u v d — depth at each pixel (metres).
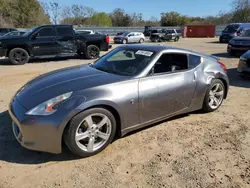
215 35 39.28
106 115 3.05
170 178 2.65
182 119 4.18
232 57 11.93
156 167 2.85
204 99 4.27
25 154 3.08
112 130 3.16
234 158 3.04
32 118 2.73
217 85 4.43
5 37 9.95
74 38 11.05
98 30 37.66
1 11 41.28
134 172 2.76
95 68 3.85
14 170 2.77
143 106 3.36
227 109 4.69
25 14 44.06
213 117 4.29
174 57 3.87
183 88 3.80
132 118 3.30
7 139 3.42
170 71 3.72
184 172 2.76
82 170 2.78
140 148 3.25
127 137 3.52
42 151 2.95
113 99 3.03
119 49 4.23
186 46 19.66
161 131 3.73
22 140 2.86
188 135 3.62
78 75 3.47
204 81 4.12
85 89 2.99
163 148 3.25
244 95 5.61
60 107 2.77
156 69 3.57
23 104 2.92
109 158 3.02
